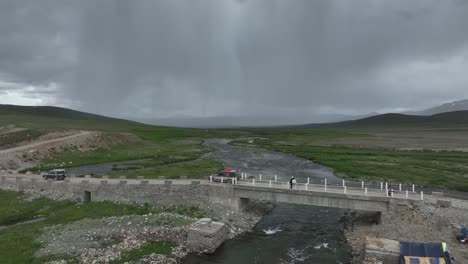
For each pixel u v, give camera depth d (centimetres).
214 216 5047
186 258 3809
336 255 4000
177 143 17075
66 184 5925
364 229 4559
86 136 12469
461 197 6259
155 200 5500
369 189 5103
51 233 4247
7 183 6406
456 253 3538
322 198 4944
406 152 13412
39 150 9606
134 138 15512
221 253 4003
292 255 3997
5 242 3978
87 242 3956
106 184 5669
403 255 3397
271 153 13662
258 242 4381
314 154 12681
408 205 4466
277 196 5188
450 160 11006
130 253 3700
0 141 11106
